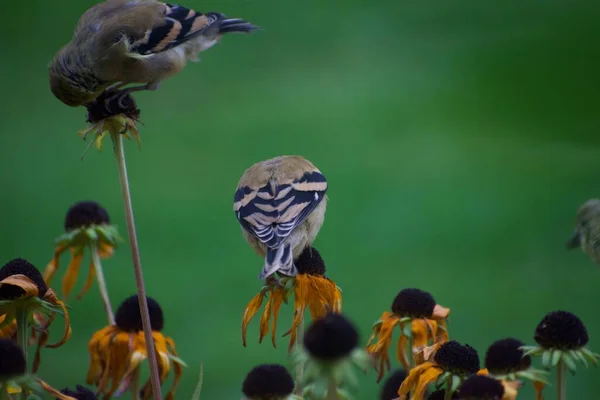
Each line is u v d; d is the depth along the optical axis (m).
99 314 12.45
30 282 4.53
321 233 15.70
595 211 6.55
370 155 18.81
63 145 19.64
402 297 5.05
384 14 26.73
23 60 23.67
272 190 5.83
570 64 23.86
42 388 4.16
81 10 26.11
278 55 24.25
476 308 12.67
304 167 6.04
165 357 4.98
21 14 25.64
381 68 23.50
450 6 27.34
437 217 16.27
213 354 11.52
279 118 20.50
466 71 23.47
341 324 3.69
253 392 4.34
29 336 4.99
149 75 6.12
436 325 5.02
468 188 17.41
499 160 18.72
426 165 18.44
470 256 14.70
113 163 18.89
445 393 4.54
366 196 17.09
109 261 14.42
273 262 5.18
